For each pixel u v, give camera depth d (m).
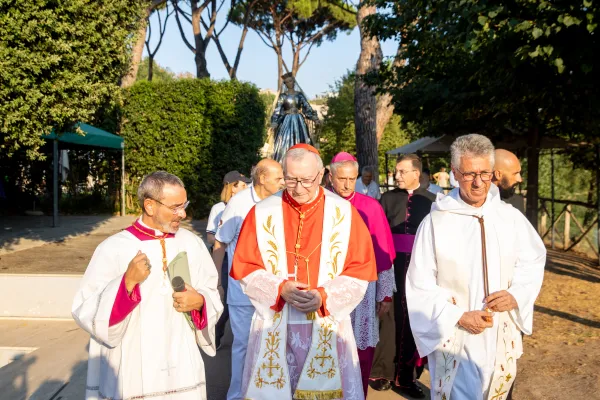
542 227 12.09
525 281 2.83
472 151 2.75
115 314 2.42
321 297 2.89
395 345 4.27
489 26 6.00
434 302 2.83
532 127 9.77
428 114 9.91
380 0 9.61
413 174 4.46
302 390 2.95
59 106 8.14
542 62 6.52
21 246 11.04
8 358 5.14
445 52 9.05
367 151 14.58
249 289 2.99
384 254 3.93
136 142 16.88
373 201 4.05
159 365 2.56
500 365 2.79
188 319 2.72
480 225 2.84
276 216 3.12
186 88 16.36
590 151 10.67
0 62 7.24
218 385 4.46
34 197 17.83
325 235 3.06
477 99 8.76
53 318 5.93
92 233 13.08
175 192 2.63
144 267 2.42
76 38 8.12
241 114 16.42
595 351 4.91
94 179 18.14
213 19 25.19
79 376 4.41
